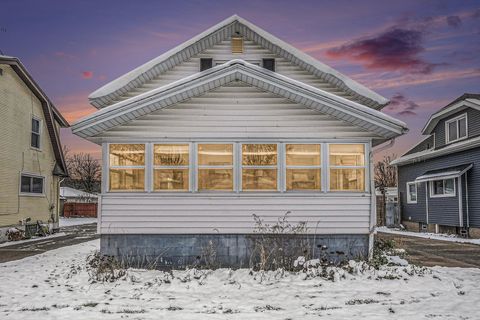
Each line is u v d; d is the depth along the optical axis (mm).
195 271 10047
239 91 11328
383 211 32594
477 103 20766
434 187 25391
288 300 8094
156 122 11227
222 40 14711
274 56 14656
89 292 8703
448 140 24000
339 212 11086
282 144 11242
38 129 23031
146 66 14117
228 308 7566
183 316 7062
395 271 10211
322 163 11188
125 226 11047
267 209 11078
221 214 11055
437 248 16234
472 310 7395
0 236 18922
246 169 11227
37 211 22562
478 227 20812
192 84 10930
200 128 11242
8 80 19781
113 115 10852
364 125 11023
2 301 8094
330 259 10938
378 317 6973
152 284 9273
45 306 7727
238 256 10945
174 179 11203
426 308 7535
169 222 11047
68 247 16688
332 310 7426
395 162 29359
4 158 19375
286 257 10570
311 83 14508
